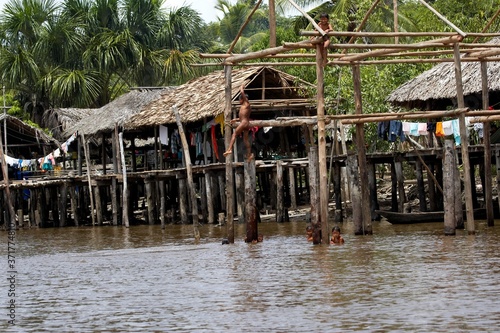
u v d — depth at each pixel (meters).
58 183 50.75
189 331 16.64
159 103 50.94
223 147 47.75
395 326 16.06
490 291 18.69
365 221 31.86
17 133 58.50
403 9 59.88
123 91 76.88
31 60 69.31
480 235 29.36
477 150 35.31
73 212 51.06
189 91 49.91
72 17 72.69
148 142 60.50
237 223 42.56
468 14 51.34
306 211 43.12
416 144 38.19
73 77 68.38
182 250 31.06
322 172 28.33
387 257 25.08
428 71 40.47
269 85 45.78
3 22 71.81
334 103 44.53
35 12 71.75
